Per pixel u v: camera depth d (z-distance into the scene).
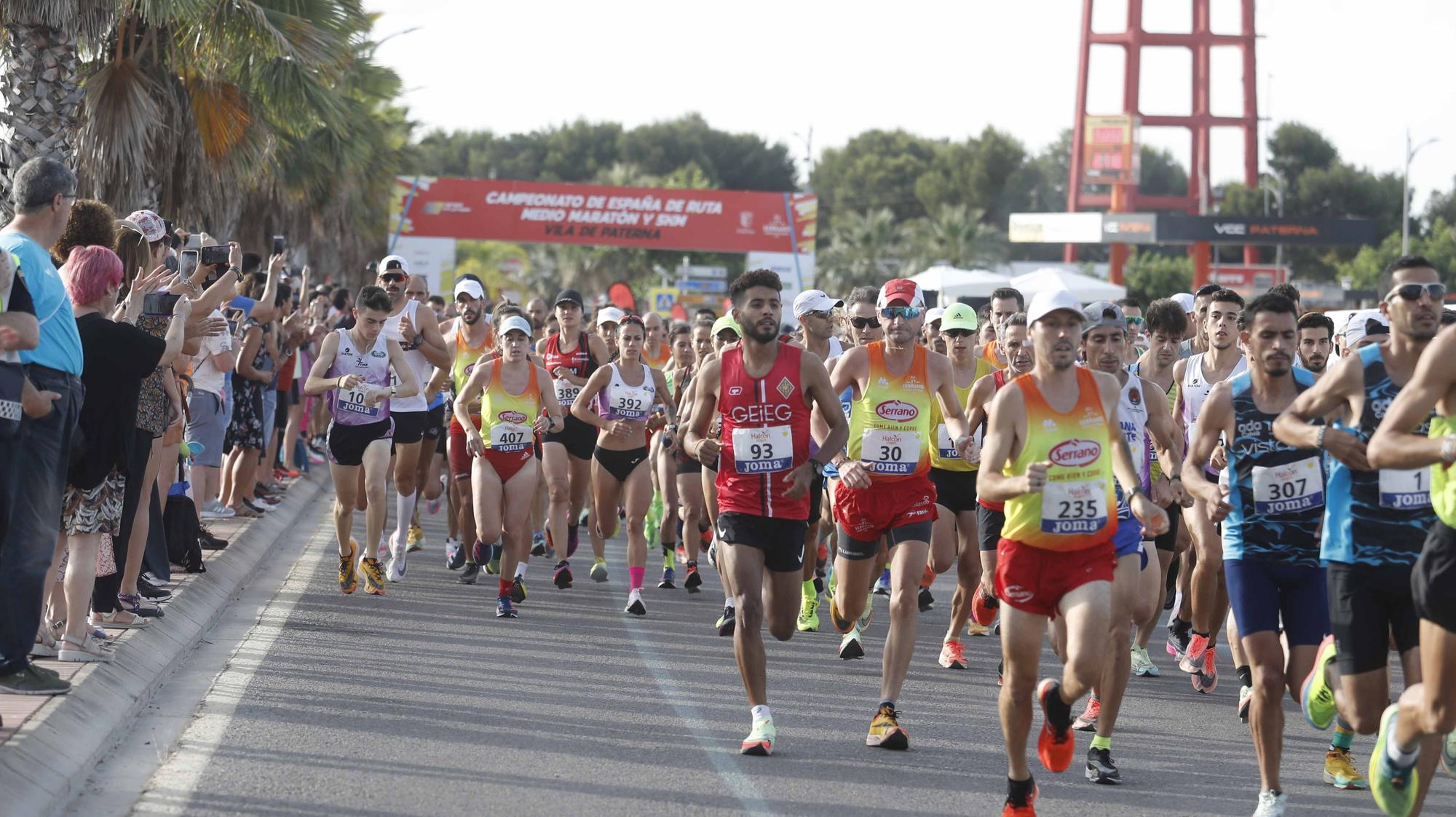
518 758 15.52
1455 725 11.62
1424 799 13.05
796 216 99.88
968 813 14.10
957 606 22.11
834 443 16.39
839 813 13.87
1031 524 13.56
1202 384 20.92
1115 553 15.07
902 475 17.88
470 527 28.36
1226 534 15.14
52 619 19.12
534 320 44.91
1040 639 13.81
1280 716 14.10
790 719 17.97
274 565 29.64
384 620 23.78
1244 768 16.44
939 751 16.67
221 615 23.67
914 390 18.16
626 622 24.75
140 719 16.81
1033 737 17.77
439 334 29.61
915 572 17.25
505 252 180.38
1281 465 14.82
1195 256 158.25
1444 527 11.38
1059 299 13.47
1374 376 13.25
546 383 25.36
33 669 15.72
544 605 26.27
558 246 178.50
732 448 16.31
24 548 15.45
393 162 77.94
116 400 17.20
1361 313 20.19
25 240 15.32
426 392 29.17
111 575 19.56
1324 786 15.77
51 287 15.51
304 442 46.31
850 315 24.19
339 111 41.59
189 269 21.25
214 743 15.73
